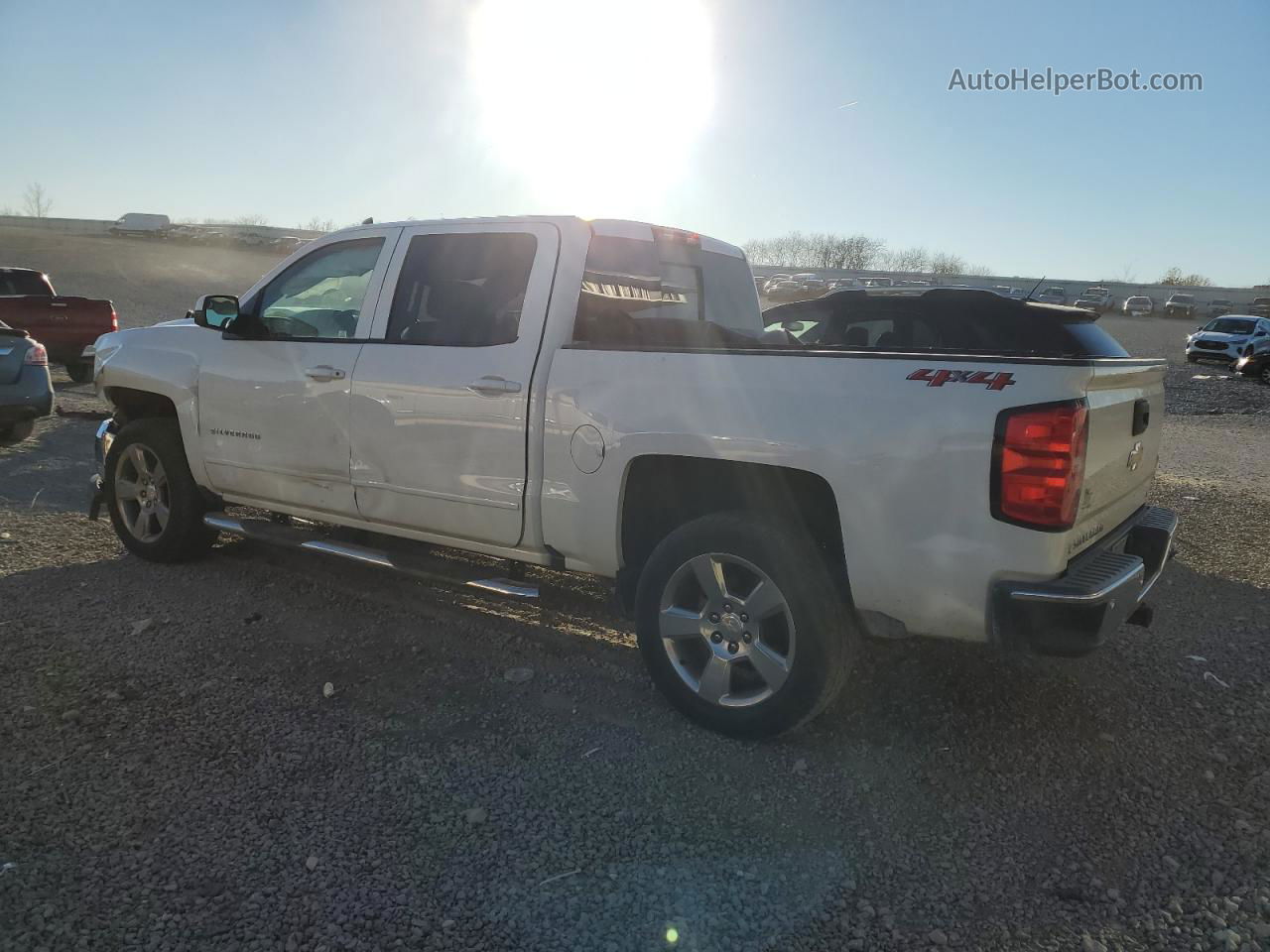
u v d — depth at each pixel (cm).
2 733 341
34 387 902
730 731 350
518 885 266
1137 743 362
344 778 319
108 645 427
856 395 317
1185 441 1339
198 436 514
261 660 416
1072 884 273
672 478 377
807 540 338
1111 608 303
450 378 412
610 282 424
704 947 243
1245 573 594
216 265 4881
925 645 453
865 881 272
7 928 239
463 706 378
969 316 793
